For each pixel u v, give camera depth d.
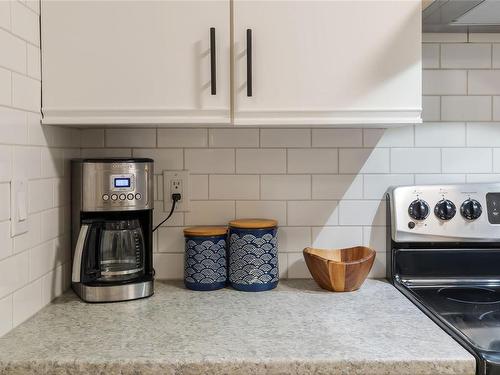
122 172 1.35
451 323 1.17
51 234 1.33
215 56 1.27
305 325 1.14
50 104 1.27
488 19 1.43
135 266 1.40
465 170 1.60
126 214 1.41
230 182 1.58
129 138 1.57
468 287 1.49
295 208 1.59
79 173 1.37
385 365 0.94
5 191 1.07
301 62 1.28
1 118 1.05
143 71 1.28
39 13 1.26
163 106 1.28
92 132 1.56
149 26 1.27
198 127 1.56
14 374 0.94
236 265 1.45
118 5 1.27
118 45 1.27
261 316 1.21
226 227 1.57
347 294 1.40
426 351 0.98
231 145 1.58
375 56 1.29
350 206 1.59
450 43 1.58
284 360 0.95
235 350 0.99
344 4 1.28
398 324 1.14
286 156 1.58
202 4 1.27
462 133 1.59
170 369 0.94
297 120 1.30
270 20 1.28
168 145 1.57
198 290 1.44
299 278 1.59
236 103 1.28
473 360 0.94
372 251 1.46
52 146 1.34
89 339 1.06
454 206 1.49
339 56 1.29
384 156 1.59
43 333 1.09
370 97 1.29
